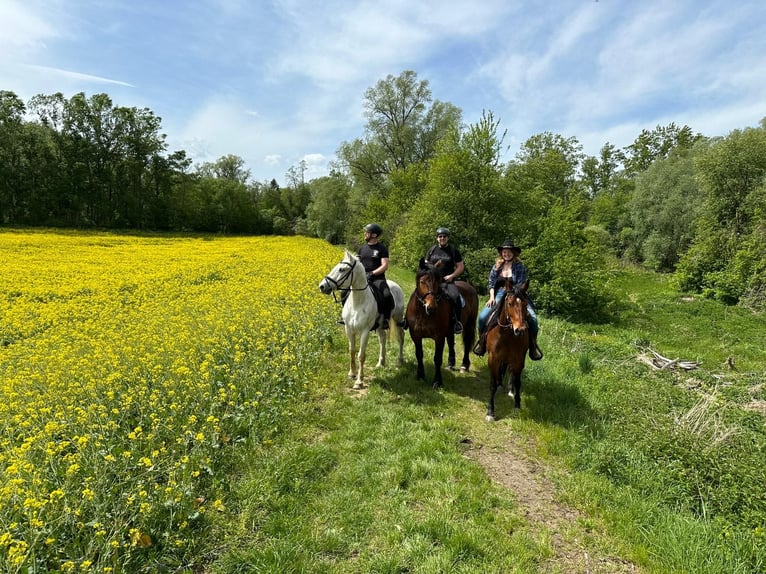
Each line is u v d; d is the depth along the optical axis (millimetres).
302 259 23375
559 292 15273
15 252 23906
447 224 18875
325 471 4750
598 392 7062
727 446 4824
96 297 12312
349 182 59719
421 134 46969
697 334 13555
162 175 64312
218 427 4711
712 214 21219
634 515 4113
